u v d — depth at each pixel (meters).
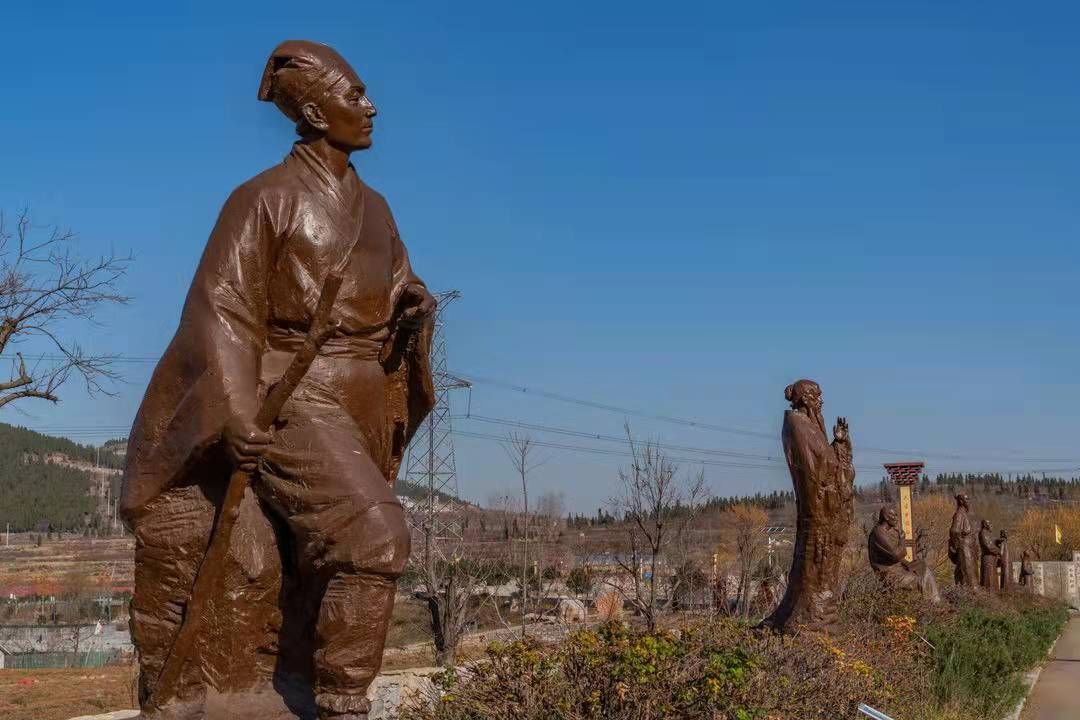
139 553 4.65
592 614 17.03
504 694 5.45
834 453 11.02
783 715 6.12
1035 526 71.50
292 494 4.57
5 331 19.08
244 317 4.68
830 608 10.80
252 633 4.72
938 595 19.30
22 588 57.59
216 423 4.44
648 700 5.41
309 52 4.98
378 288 5.00
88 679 25.16
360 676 4.44
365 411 4.90
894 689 9.30
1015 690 13.30
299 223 4.81
